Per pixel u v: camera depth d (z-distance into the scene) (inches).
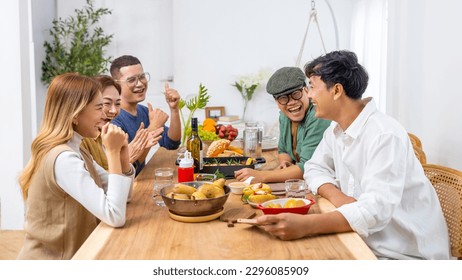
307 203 74.5
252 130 119.0
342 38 200.2
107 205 69.3
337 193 81.8
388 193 70.6
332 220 67.2
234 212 75.9
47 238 74.6
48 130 74.7
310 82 78.0
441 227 78.7
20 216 167.2
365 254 60.9
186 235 67.1
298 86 106.4
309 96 78.2
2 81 161.5
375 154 73.0
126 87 120.8
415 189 78.0
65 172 71.1
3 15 159.3
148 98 215.5
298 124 111.7
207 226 70.7
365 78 76.0
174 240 65.3
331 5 198.7
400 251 76.7
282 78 106.9
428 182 80.0
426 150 123.3
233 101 205.5
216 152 114.5
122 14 212.7
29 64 166.1
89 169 80.6
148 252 61.3
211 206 71.9
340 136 82.4
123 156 82.0
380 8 157.5
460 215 80.8
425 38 123.1
